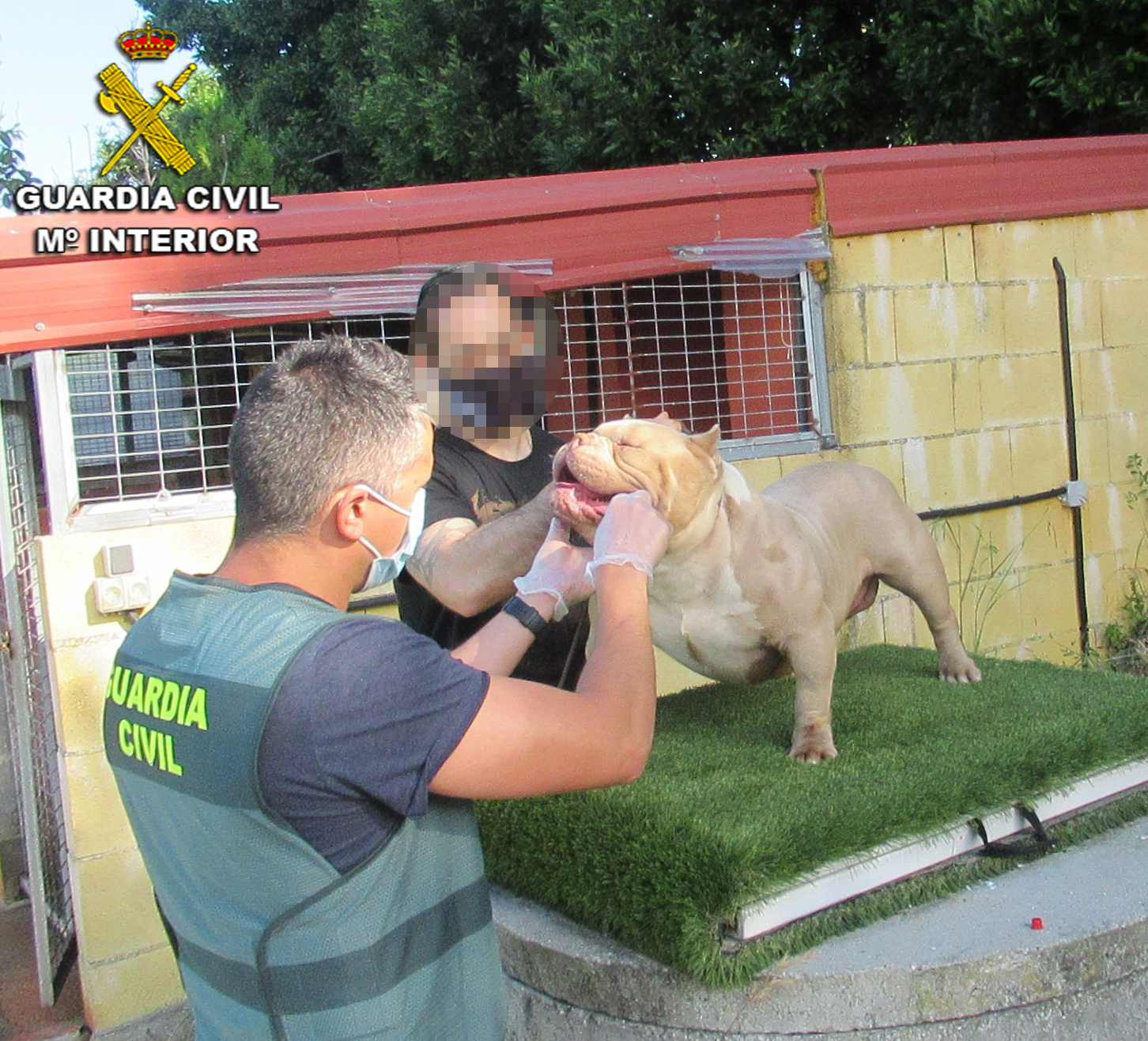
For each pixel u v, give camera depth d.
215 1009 1.27
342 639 1.17
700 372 4.55
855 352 4.19
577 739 1.25
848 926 1.84
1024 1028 1.76
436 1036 1.27
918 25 6.52
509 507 2.10
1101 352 4.76
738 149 7.25
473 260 3.56
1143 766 2.32
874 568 2.59
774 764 2.07
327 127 11.71
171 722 1.20
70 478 3.13
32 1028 3.27
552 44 8.58
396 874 1.22
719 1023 1.72
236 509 1.29
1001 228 4.48
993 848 2.05
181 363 3.63
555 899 1.98
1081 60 5.55
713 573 1.98
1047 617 4.68
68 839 3.13
